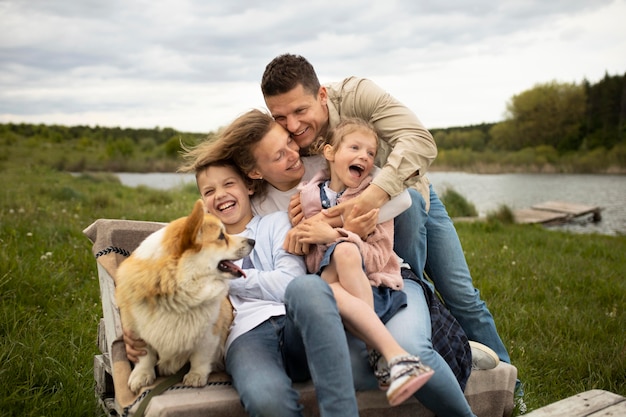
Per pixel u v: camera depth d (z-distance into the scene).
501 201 21.56
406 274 2.90
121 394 2.35
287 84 2.96
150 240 2.39
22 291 4.52
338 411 2.12
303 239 2.65
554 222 15.85
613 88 49.66
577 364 4.14
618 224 15.77
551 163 47.31
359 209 2.73
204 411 2.20
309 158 3.19
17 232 6.52
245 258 2.81
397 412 2.54
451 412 2.46
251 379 2.20
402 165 2.84
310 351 2.18
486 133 60.56
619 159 44.28
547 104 53.56
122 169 43.03
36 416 2.86
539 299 5.76
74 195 12.20
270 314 2.55
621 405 2.50
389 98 3.14
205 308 2.32
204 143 3.07
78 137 59.91
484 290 5.81
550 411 2.44
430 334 2.59
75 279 5.11
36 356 3.43
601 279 6.48
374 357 2.39
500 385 2.86
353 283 2.49
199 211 2.24
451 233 3.42
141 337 2.33
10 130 56.31
